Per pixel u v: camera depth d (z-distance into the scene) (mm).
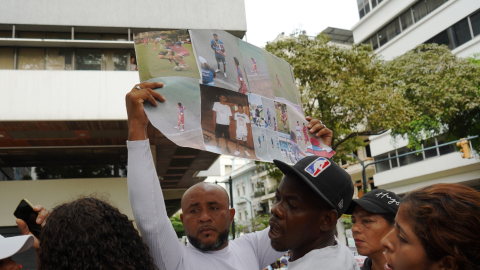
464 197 1112
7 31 12711
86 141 13836
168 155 15742
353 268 1550
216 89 2375
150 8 13164
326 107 14547
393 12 24000
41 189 13852
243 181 49094
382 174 23969
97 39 13156
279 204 1544
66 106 11766
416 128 18250
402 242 1188
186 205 2369
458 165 19172
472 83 16000
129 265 1541
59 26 12703
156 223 1883
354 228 2480
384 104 13664
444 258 1104
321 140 2971
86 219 1519
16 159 14570
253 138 2475
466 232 1063
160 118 2043
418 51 17297
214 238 2305
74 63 12797
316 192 1438
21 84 11695
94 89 12031
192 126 2156
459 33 20125
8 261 1720
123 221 1652
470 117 17781
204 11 13414
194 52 2369
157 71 2201
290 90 2988
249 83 2637
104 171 14844
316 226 1500
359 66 14125
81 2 12828
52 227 1511
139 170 1891
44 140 13414
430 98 15531
